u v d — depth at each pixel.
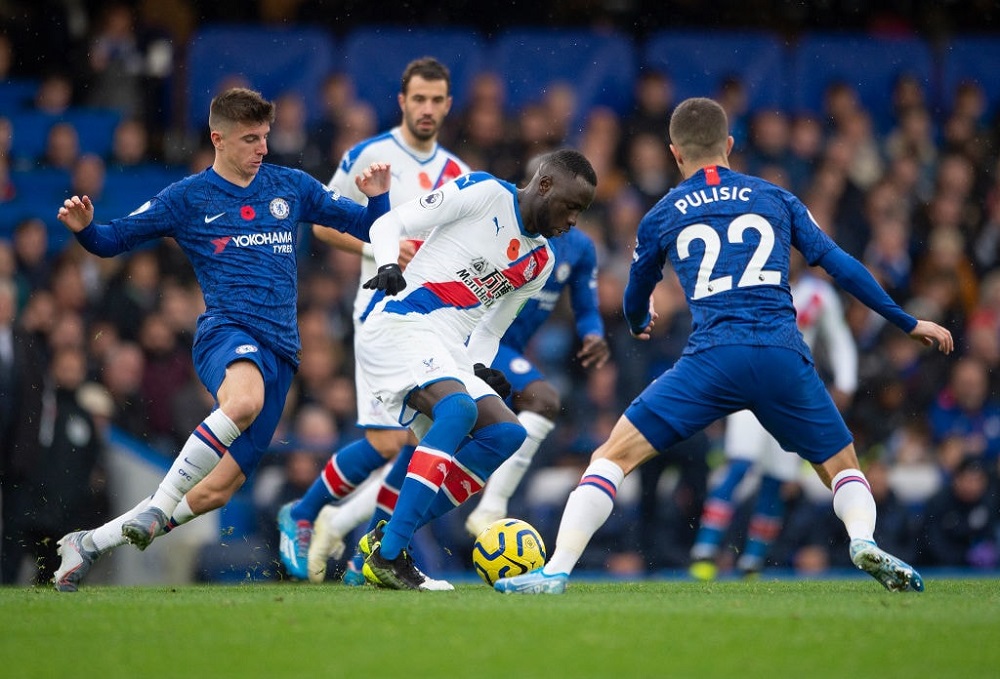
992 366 42.41
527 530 21.06
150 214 20.22
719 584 24.00
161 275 40.50
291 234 21.11
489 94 46.44
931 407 40.56
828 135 50.44
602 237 43.50
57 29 48.97
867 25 54.34
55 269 38.72
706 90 52.38
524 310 26.64
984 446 37.72
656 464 35.75
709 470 35.72
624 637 13.91
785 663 12.73
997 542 36.44
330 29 52.75
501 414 20.33
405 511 19.38
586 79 51.66
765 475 31.28
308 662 12.74
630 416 18.91
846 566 35.94
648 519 35.69
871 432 39.50
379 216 21.52
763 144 48.28
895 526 36.31
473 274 20.23
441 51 51.72
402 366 19.69
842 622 14.91
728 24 54.03
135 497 32.47
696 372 18.55
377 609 16.05
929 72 53.88
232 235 20.53
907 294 45.53
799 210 19.30
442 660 12.80
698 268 18.81
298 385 37.78
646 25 53.84
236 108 20.22
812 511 35.88
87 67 48.84
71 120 47.97
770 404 18.61
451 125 46.28
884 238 46.12
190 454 19.66
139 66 49.06
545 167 19.89
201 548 32.34
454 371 19.61
